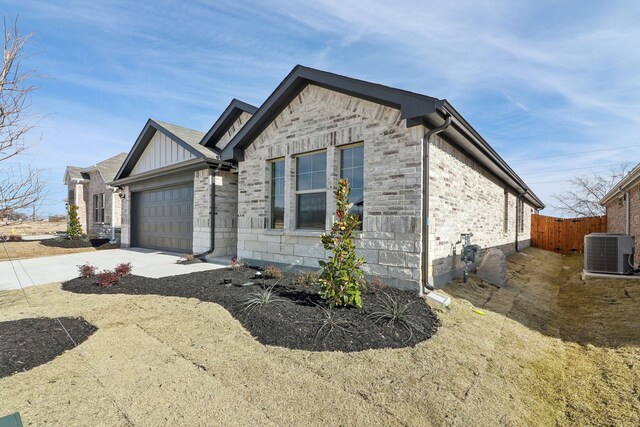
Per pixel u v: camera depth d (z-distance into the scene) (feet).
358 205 21.38
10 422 6.51
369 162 20.16
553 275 33.55
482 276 24.68
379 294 17.37
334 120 22.15
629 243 26.27
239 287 18.84
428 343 12.51
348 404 8.73
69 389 8.87
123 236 47.50
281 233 25.39
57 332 12.34
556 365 12.28
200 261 31.07
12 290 19.93
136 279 21.39
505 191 41.47
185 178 36.42
